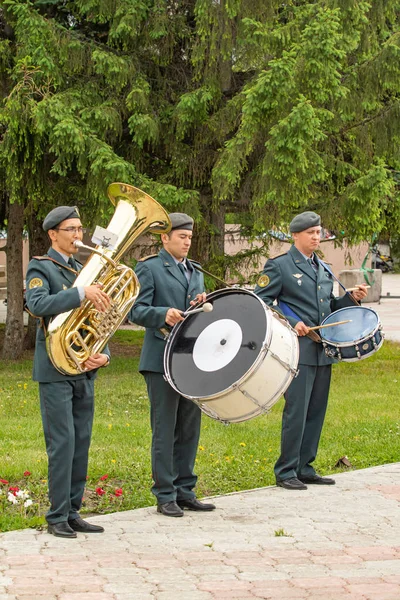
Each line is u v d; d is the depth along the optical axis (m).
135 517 6.31
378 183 13.12
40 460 7.88
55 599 4.69
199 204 13.50
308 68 12.06
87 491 7.09
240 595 4.79
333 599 4.75
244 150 12.45
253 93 11.98
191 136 13.66
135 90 12.68
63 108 12.08
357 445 8.95
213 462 8.07
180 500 6.57
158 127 13.11
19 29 12.55
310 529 6.05
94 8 13.08
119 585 4.91
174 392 6.39
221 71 13.13
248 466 7.95
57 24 12.70
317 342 7.21
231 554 5.49
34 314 5.59
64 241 5.93
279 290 7.29
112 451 8.39
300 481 7.30
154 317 6.20
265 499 6.84
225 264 14.39
